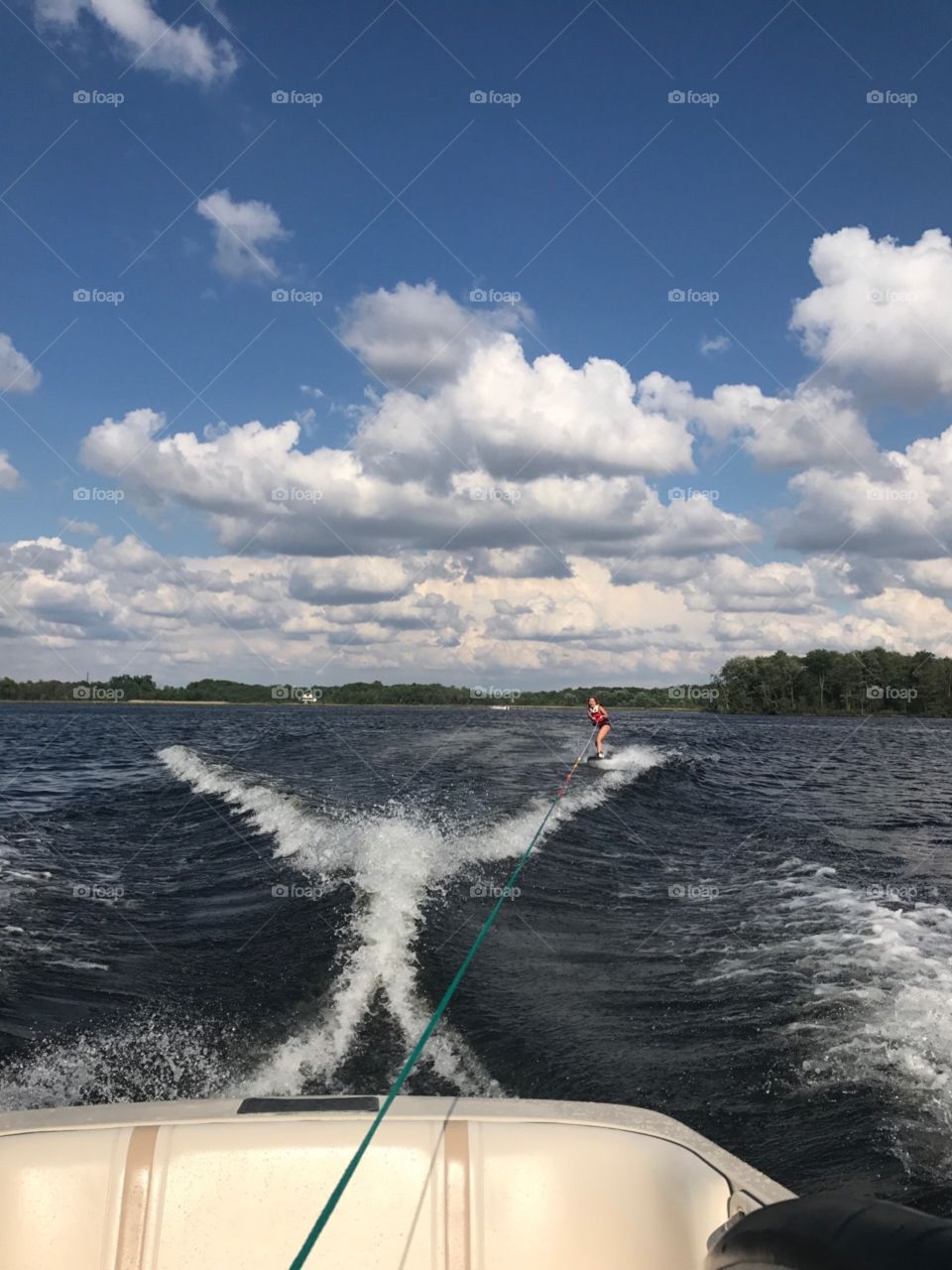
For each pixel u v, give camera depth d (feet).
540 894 26.13
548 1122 8.56
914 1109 13.73
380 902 24.53
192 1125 8.34
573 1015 17.31
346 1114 8.59
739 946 21.80
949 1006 17.93
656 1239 7.70
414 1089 14.48
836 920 24.17
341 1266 7.63
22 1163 7.88
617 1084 14.60
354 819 36.50
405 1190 7.98
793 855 32.83
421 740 78.84
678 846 33.99
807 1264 5.07
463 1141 8.29
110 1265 7.52
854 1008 17.76
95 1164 7.94
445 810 38.93
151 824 38.58
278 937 22.06
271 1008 17.65
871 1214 5.08
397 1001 17.87
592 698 64.28
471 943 21.44
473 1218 7.87
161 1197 7.83
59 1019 17.25
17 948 21.31
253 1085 14.71
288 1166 8.07
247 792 44.32
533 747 72.08
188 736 87.61
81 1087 14.67
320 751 67.36
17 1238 7.52
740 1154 12.66
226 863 30.60
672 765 61.62
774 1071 15.05
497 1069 15.16
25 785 50.67
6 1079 14.92
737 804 46.55
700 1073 14.99
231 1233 7.73
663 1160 8.19
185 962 20.38
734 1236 6.00
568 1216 7.88
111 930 22.91
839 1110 13.74
